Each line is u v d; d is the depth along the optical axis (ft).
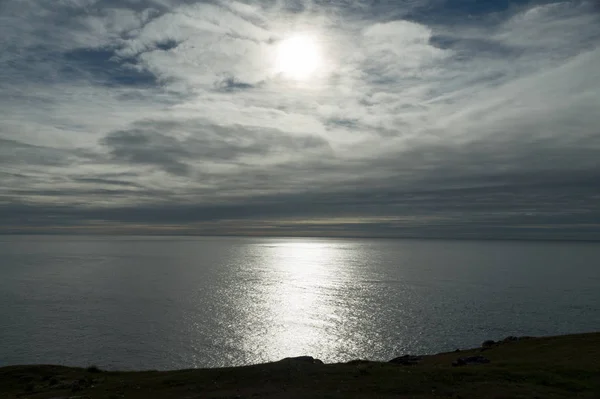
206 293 611.06
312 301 540.52
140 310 484.74
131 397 119.96
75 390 138.31
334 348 327.88
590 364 138.82
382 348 324.60
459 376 124.36
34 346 338.13
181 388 123.54
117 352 322.75
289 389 113.60
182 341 352.90
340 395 107.34
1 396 144.66
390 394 108.37
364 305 509.76
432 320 420.36
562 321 414.82
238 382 123.75
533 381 119.75
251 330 388.37
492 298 559.38
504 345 213.66
